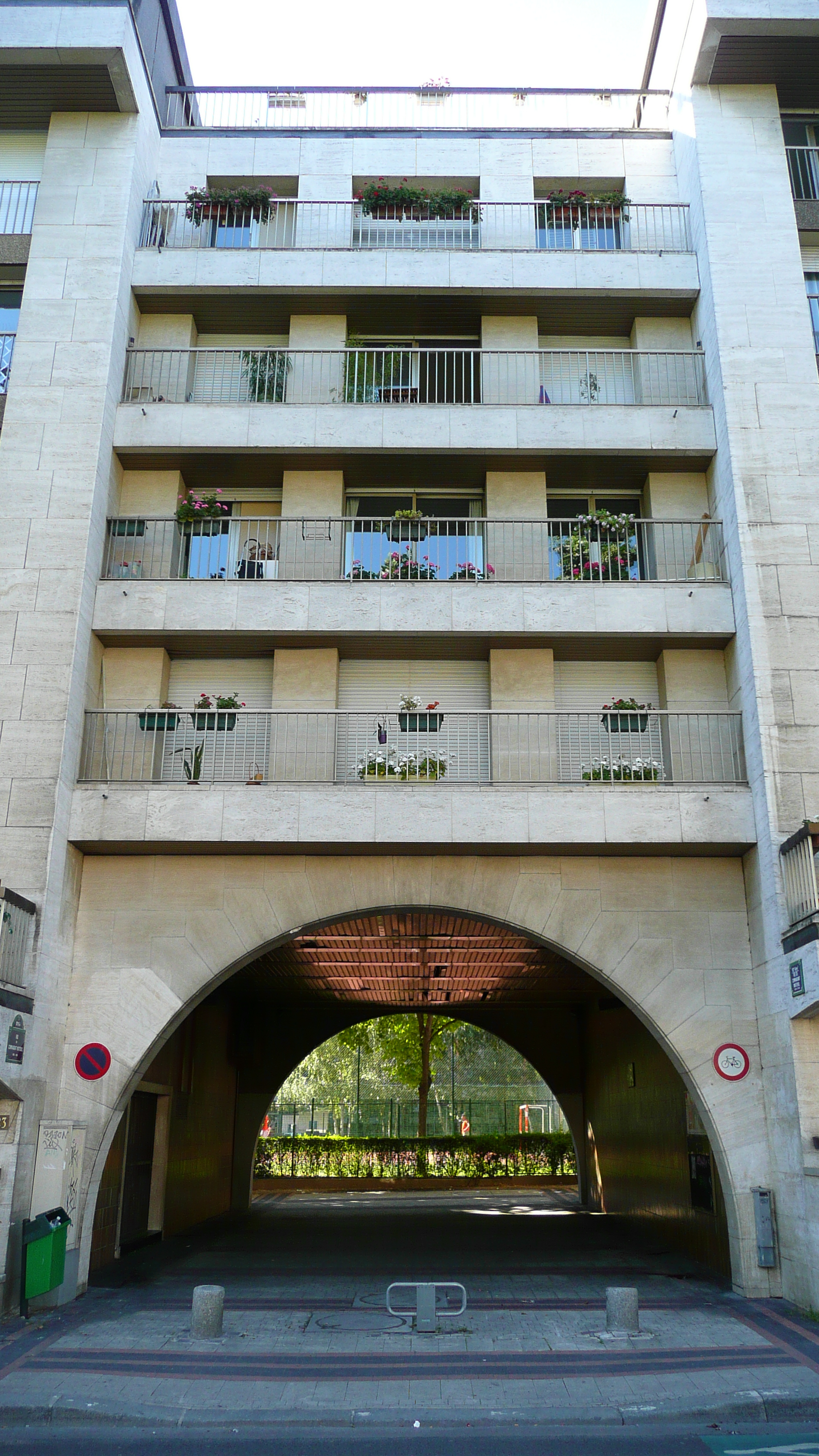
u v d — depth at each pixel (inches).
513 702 615.5
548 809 548.4
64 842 536.1
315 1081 1889.8
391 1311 442.6
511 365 681.0
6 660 552.7
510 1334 418.3
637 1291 506.3
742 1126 523.8
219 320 692.7
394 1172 1222.9
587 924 559.2
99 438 597.6
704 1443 309.1
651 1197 732.0
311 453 635.5
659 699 628.1
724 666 614.5
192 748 612.4
